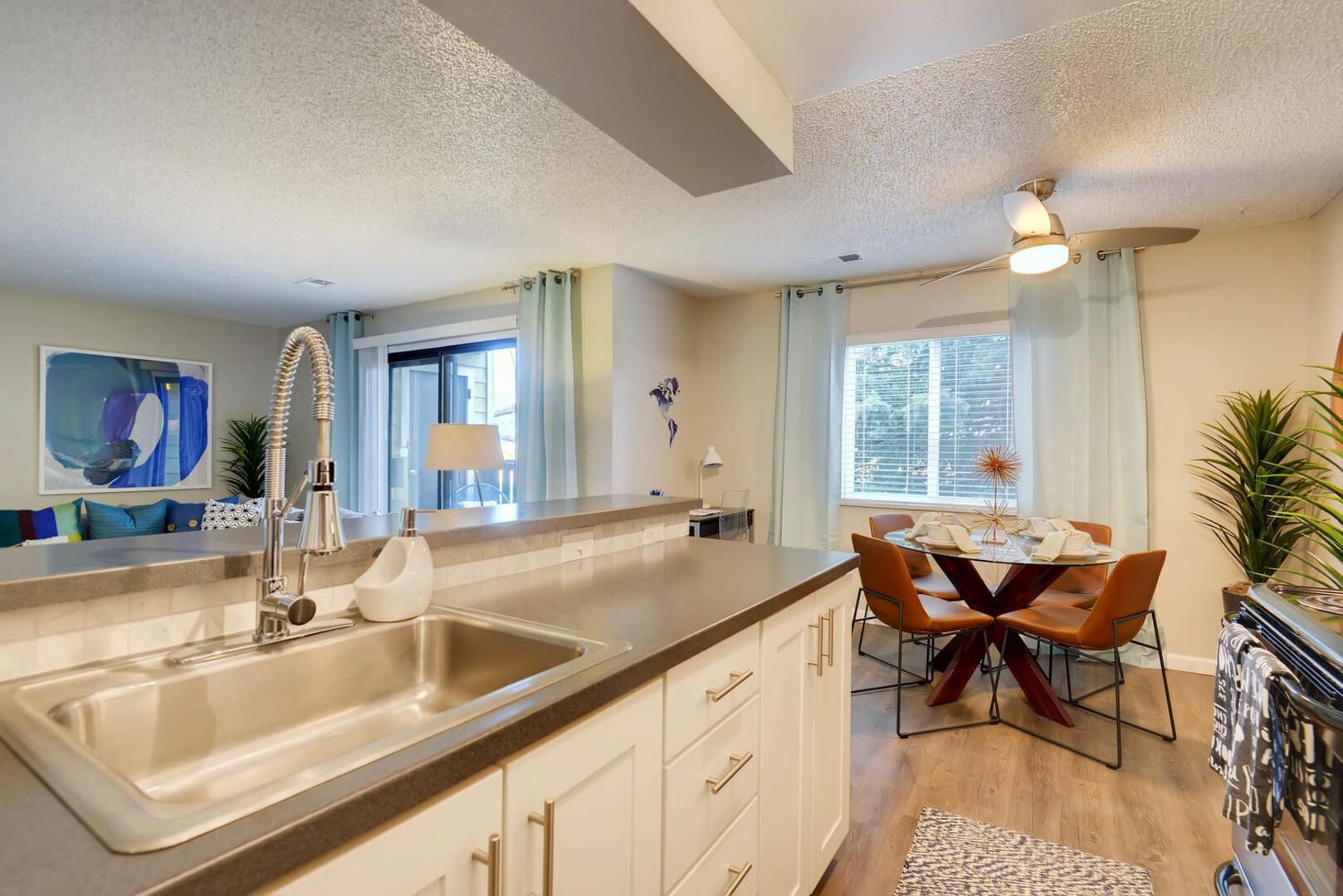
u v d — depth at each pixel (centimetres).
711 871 119
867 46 160
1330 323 294
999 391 396
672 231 338
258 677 100
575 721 85
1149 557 247
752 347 483
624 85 143
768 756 142
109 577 93
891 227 332
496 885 70
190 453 537
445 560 146
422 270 416
